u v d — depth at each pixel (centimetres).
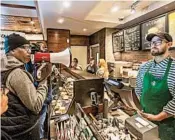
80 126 118
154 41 147
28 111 116
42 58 154
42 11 388
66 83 292
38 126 131
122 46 488
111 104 164
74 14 414
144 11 388
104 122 139
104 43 591
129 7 390
